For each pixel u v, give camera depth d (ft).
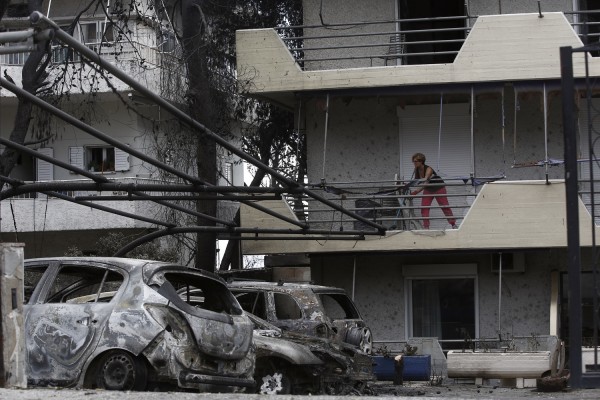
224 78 88.53
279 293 62.13
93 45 111.04
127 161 111.34
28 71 70.28
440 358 83.97
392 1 92.53
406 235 85.71
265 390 53.36
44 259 45.98
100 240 102.78
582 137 86.58
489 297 89.25
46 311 43.68
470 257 89.71
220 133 88.17
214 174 83.41
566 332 87.66
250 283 63.41
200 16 82.33
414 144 91.35
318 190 91.30
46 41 34.04
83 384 42.42
